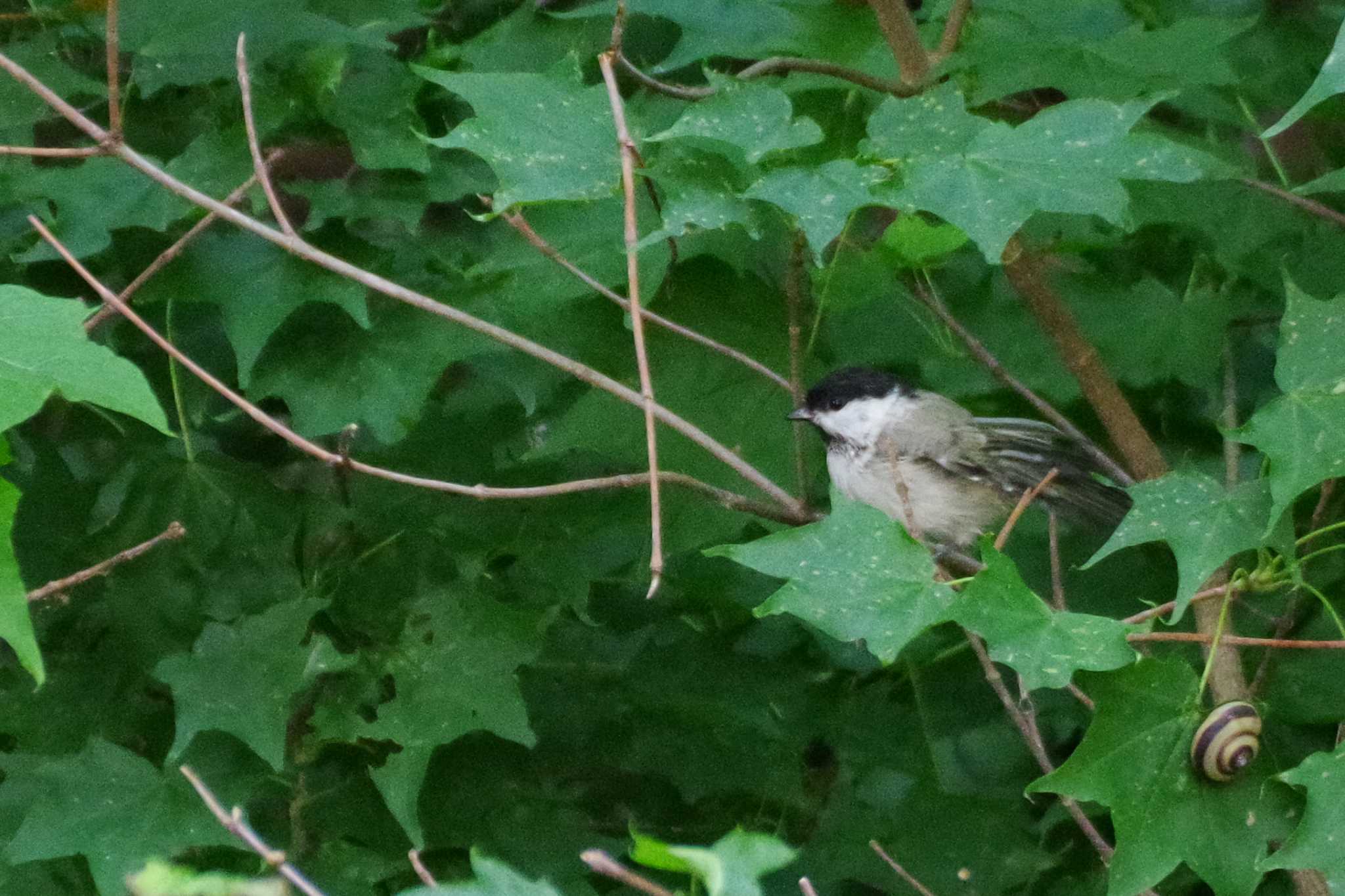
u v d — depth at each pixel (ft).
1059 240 27.17
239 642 24.43
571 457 28.07
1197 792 19.02
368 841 25.82
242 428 28.02
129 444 27.22
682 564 28.84
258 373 25.90
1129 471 26.76
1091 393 25.89
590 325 26.30
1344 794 17.87
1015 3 27.58
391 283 24.03
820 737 29.48
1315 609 26.09
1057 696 29.86
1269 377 29.04
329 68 25.43
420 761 24.62
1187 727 19.03
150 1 25.80
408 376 25.75
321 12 26.68
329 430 25.55
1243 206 27.71
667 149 21.22
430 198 25.80
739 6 26.03
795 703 29.53
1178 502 19.80
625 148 20.68
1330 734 26.02
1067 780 18.78
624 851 28.40
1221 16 28.66
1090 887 28.68
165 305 27.07
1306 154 29.07
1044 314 25.86
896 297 29.37
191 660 24.27
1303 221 27.78
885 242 23.22
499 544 27.61
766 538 19.11
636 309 21.27
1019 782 30.48
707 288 26.86
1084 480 28.91
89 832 23.94
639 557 28.09
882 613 18.42
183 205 25.23
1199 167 20.18
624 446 26.23
